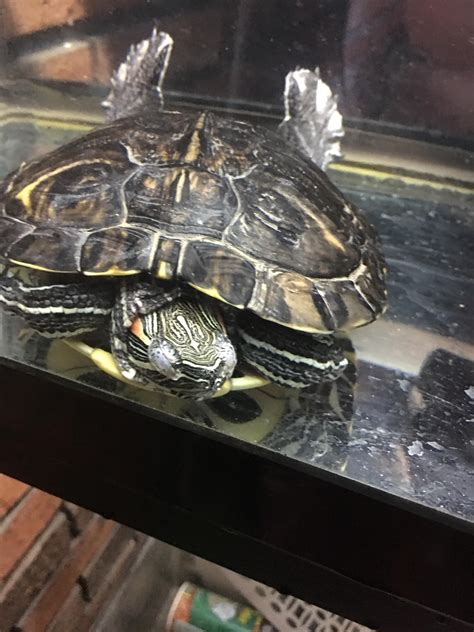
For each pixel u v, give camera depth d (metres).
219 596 0.31
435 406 0.23
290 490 0.19
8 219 0.21
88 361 0.21
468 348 0.27
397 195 0.37
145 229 0.19
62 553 0.29
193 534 0.21
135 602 0.32
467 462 0.20
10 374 0.21
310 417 0.21
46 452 0.22
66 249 0.19
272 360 0.21
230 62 0.40
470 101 0.37
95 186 0.21
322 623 0.28
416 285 0.30
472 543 0.17
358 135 0.40
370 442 0.20
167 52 0.37
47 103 0.40
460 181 0.38
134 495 0.21
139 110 0.33
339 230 0.23
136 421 0.19
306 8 0.37
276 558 0.20
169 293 0.20
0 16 0.39
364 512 0.18
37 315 0.20
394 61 0.38
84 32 0.39
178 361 0.18
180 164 0.21
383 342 0.26
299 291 0.20
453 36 0.36
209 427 0.19
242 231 0.20
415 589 0.18
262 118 0.40
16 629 0.27
